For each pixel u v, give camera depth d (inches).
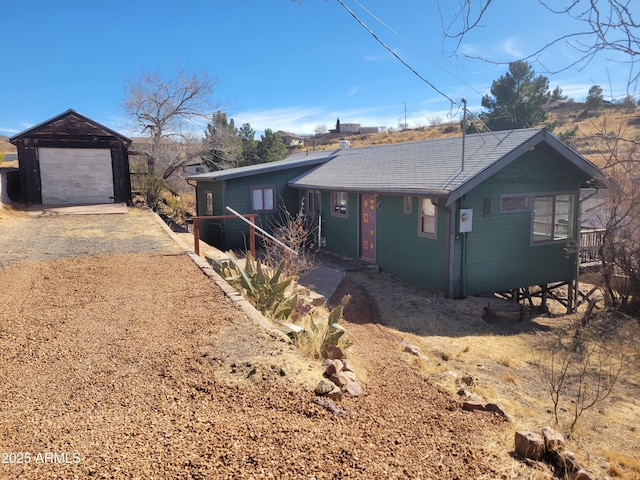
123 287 284.4
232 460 112.4
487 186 448.1
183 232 699.4
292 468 110.7
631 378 282.4
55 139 737.0
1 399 142.6
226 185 690.2
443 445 132.9
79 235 481.1
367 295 439.5
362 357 233.1
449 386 197.5
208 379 159.0
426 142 652.1
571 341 364.5
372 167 625.0
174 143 1136.2
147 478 103.7
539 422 187.9
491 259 462.0
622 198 401.4
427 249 467.8
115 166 767.7
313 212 700.7
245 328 209.8
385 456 121.6
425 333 338.3
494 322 411.5
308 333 214.5
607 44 95.2
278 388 154.7
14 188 748.0
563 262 507.2
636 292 438.3
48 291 273.4
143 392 148.8
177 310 238.2
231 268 323.0
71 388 150.9
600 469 148.9
